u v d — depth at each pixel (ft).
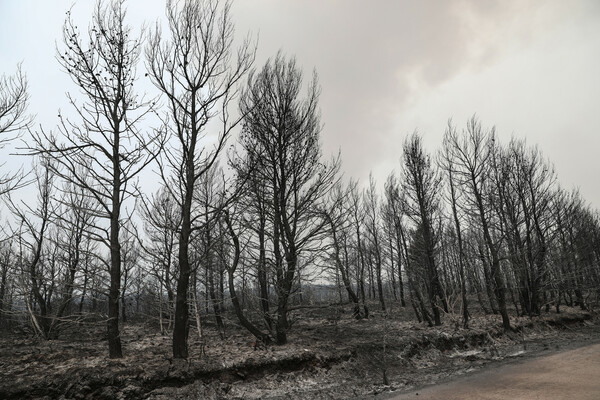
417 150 74.84
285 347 44.70
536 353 52.44
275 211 50.39
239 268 50.03
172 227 39.37
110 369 32.60
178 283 38.29
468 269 90.22
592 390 31.14
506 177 86.99
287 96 52.60
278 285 47.62
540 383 34.99
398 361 47.60
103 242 36.91
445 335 56.24
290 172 51.55
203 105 41.11
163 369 33.63
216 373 35.09
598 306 109.91
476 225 83.20
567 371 39.52
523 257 82.12
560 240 100.78
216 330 63.10
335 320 70.85
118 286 37.81
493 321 72.33
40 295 51.83
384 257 89.40
